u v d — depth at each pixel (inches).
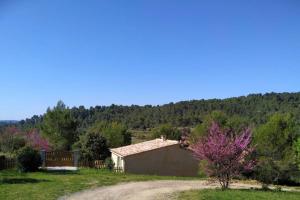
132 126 4909.0
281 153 1941.4
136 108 5669.3
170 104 5521.7
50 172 1374.3
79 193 949.8
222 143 1045.2
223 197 859.4
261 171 1491.1
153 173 1802.4
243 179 1517.0
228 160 1047.0
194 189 1063.6
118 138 2805.1
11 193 897.5
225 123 2256.4
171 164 1828.2
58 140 2266.2
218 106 5044.3
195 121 4650.6
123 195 946.1
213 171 1058.7
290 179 1534.2
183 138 1863.9
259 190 1060.5
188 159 1845.5
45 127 2297.0
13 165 1413.6
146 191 1018.1
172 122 4731.8
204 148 1047.0
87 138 2271.2
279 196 900.0
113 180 1218.6
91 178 1233.4
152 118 5137.8
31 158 1362.0
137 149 1879.9
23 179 1139.9
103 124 3139.8
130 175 1425.9
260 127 2164.1
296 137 2036.2
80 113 5423.2
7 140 1964.8
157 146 1852.9
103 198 896.9
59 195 905.5
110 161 1753.2
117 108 5689.0
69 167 1621.6
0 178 1138.7
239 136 1104.2
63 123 2299.5
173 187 1116.5
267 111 4330.7
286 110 4126.5
